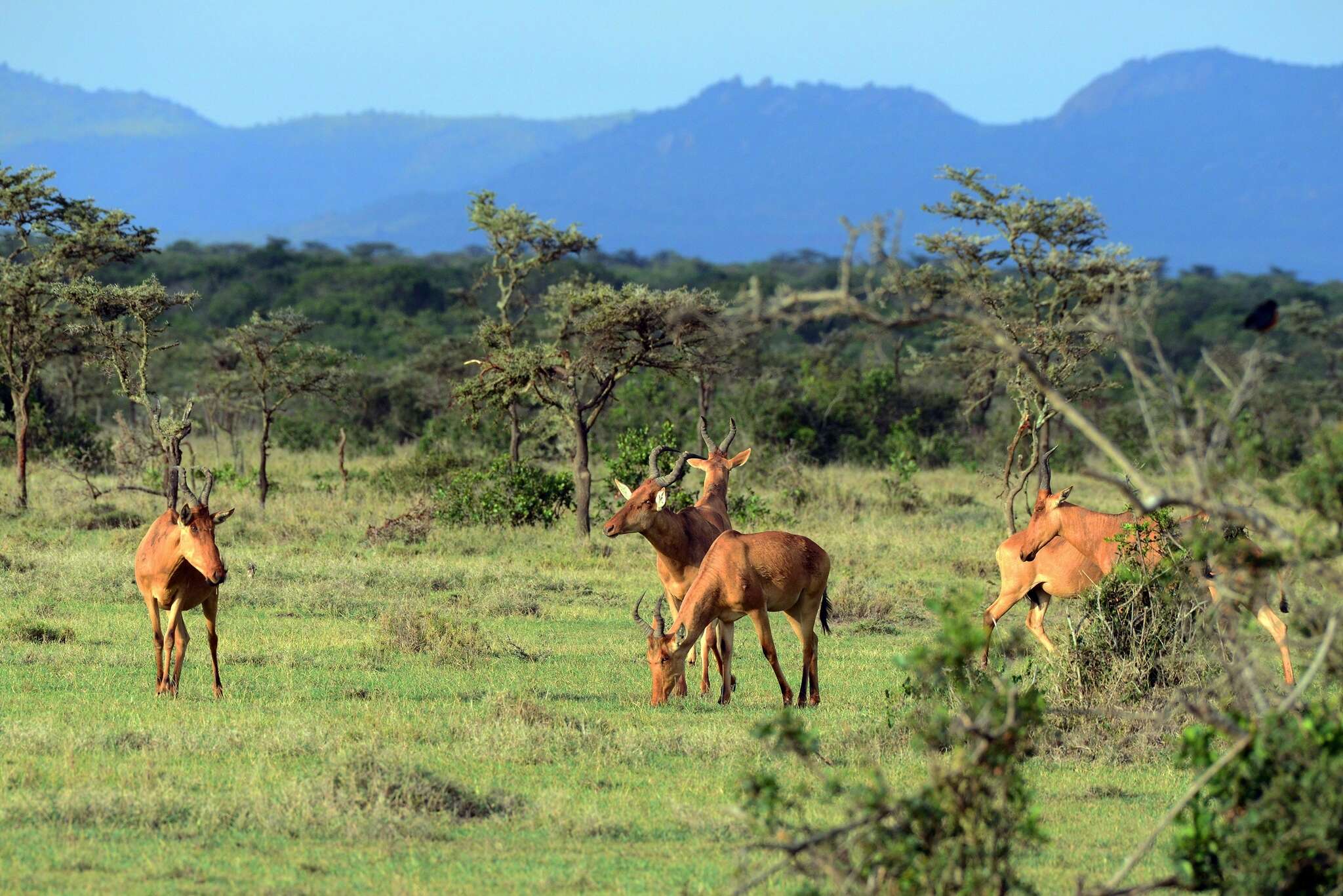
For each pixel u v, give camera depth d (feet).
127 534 293.43
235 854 96.68
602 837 103.71
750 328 68.95
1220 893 74.13
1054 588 177.99
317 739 128.06
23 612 203.92
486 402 329.31
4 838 97.76
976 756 72.38
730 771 124.36
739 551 151.94
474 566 268.82
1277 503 76.84
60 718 137.39
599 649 191.72
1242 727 76.18
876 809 72.02
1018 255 310.04
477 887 91.15
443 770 121.80
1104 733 139.33
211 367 531.09
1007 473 310.65
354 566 260.01
